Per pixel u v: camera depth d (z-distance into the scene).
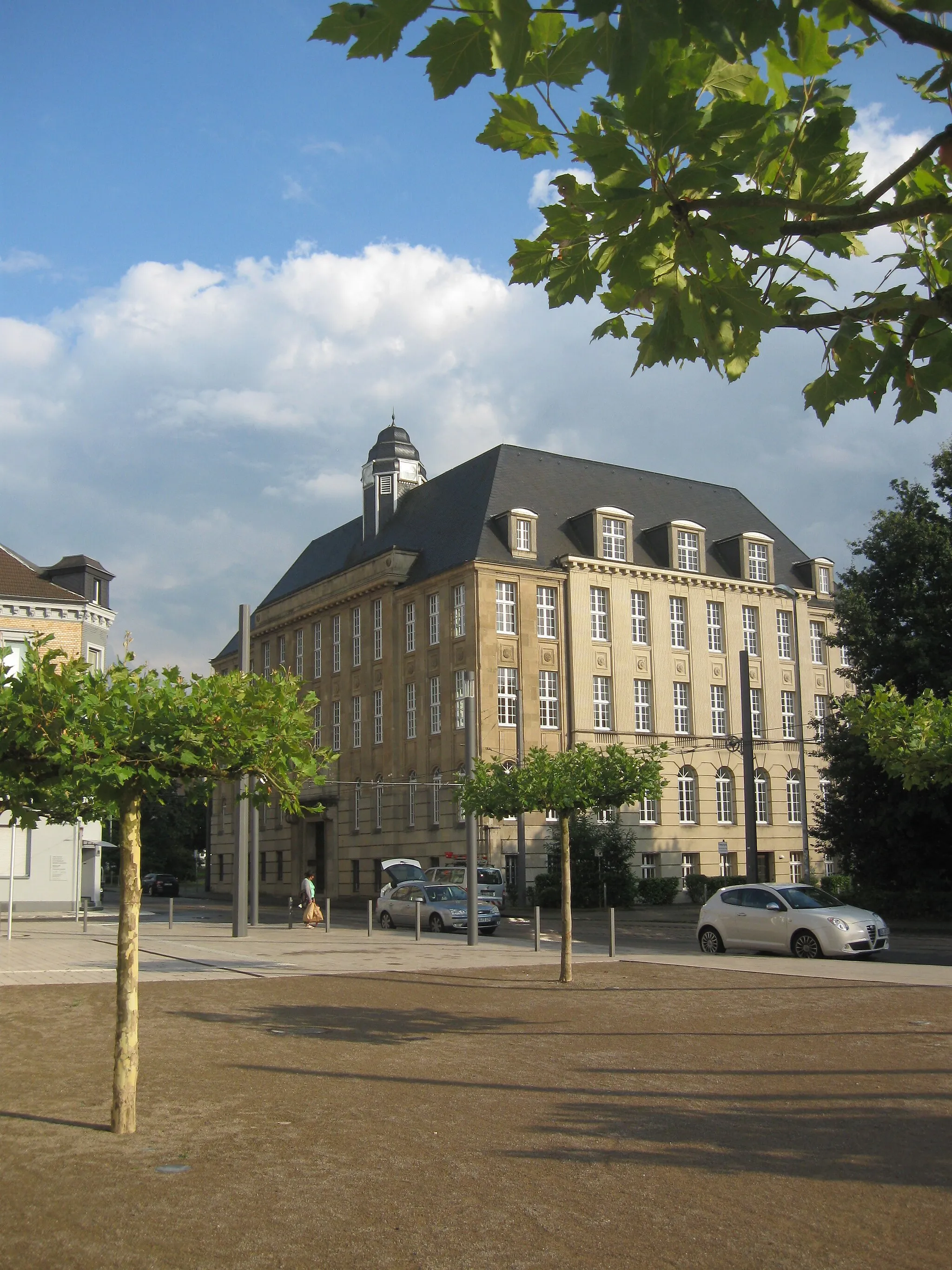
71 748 7.89
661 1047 11.70
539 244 4.84
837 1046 11.69
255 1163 7.10
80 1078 9.91
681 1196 6.43
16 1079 9.87
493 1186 6.62
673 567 59.47
